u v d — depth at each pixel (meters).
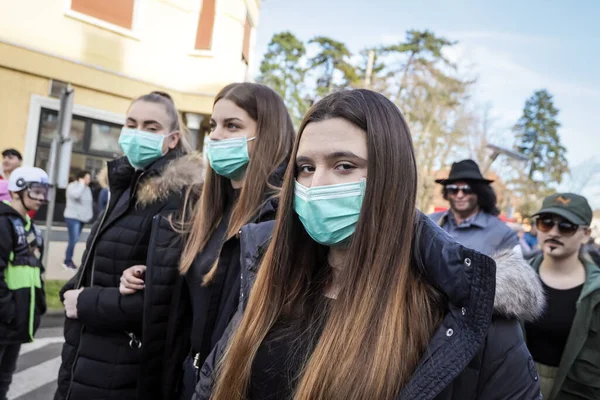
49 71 9.80
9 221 3.09
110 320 1.98
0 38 9.12
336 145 1.15
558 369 2.30
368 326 1.06
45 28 9.73
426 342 1.05
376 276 1.08
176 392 1.96
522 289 1.05
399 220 1.10
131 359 2.04
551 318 2.35
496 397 1.02
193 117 12.31
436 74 29.23
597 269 2.37
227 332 1.44
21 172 3.38
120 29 10.84
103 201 9.06
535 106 47.69
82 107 10.44
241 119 1.97
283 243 1.30
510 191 29.73
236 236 1.78
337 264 1.27
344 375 1.03
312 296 1.28
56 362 4.73
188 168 2.18
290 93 33.47
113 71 10.80
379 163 1.10
